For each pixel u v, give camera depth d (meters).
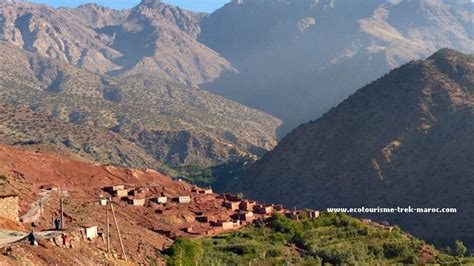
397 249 137.88
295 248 128.62
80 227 70.62
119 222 97.38
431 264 133.00
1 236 56.28
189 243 97.44
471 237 176.75
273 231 134.62
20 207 76.69
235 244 117.62
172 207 133.88
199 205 143.25
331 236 140.00
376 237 144.75
